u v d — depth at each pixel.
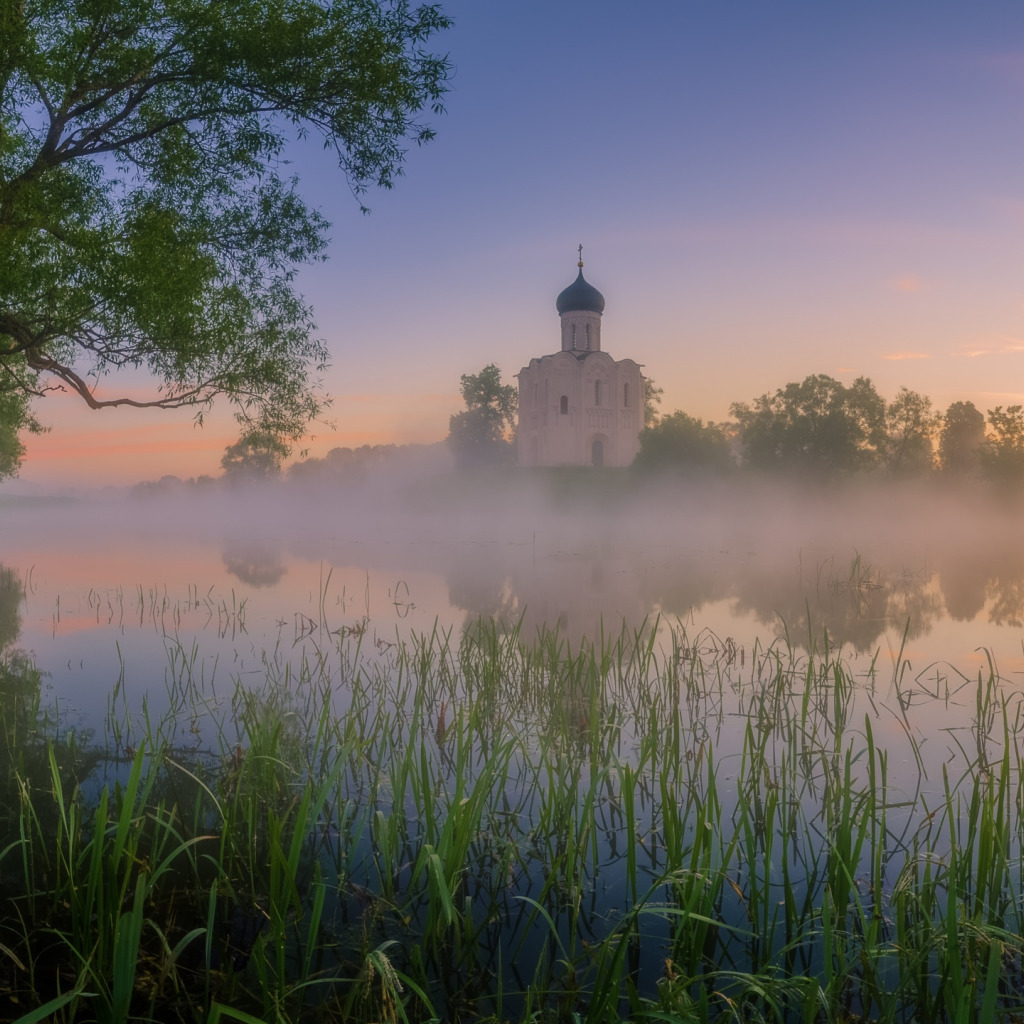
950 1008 2.77
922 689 7.81
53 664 8.84
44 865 4.01
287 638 10.50
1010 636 10.92
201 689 7.68
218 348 12.53
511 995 3.04
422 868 3.79
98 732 6.28
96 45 11.02
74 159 11.71
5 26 9.92
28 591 15.65
